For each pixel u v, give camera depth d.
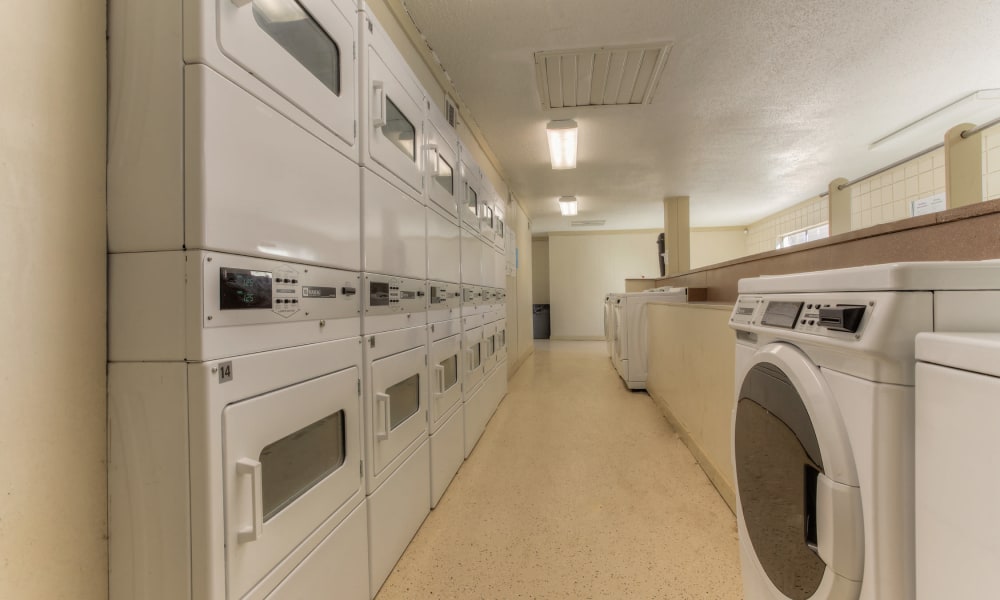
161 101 0.76
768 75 2.72
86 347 0.75
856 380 0.69
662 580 1.41
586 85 2.81
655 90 2.89
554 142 3.59
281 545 0.91
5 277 0.65
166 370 0.75
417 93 1.75
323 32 1.11
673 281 4.66
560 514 1.84
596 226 8.45
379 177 1.40
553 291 9.11
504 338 3.94
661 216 7.39
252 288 0.85
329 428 1.13
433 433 1.91
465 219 2.50
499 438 2.84
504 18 2.12
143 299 0.77
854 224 5.22
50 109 0.71
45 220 0.70
